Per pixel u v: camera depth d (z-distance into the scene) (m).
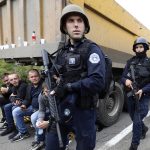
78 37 2.04
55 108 2.00
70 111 1.99
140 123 3.40
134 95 3.43
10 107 4.38
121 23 5.37
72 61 2.00
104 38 4.73
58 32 3.59
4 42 4.83
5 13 4.75
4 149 3.75
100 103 4.36
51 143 2.08
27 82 4.72
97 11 4.34
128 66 3.66
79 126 2.04
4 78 4.80
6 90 4.71
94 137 2.12
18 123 4.09
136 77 3.50
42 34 3.88
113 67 4.95
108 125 4.66
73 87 1.94
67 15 2.04
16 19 4.43
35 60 4.21
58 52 2.16
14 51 4.47
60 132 2.03
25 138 4.16
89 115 2.04
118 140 4.00
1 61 5.08
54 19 3.64
